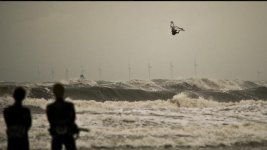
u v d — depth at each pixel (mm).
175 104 167875
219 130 93438
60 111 40781
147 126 103750
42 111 132125
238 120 120125
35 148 67375
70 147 41156
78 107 142250
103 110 136250
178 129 96750
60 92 41281
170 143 74062
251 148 71438
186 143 75250
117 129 94312
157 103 167500
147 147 71812
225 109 148250
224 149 70188
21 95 41500
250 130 94125
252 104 162250
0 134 81250
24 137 40938
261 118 125812
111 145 71562
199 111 141750
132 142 74375
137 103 167125
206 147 72938
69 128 40844
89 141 74562
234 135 86250
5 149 64812
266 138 82812
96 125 102312
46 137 80188
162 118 119562
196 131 91312
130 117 116000
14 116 40812
